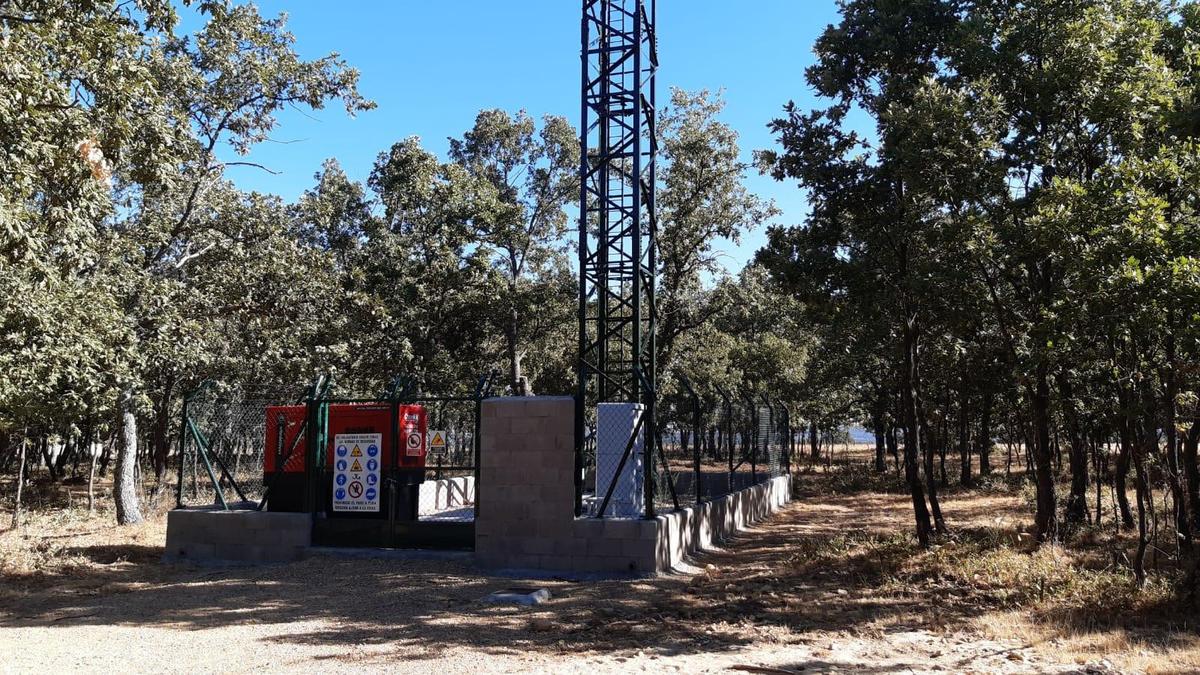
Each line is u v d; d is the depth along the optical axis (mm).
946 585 10555
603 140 16938
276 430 13711
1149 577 9680
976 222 11227
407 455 13219
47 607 9953
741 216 29406
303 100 20016
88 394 14219
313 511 13234
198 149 16594
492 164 37750
